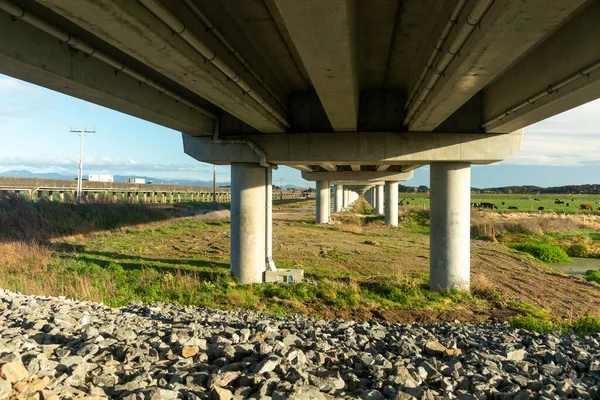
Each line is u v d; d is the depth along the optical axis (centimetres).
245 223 1698
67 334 679
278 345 631
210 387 504
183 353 627
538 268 2172
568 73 874
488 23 627
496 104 1340
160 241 2811
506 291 1619
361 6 852
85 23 639
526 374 597
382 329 916
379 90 1568
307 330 827
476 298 1489
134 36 691
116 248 2439
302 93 1609
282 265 2036
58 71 860
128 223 3475
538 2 546
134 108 1170
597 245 3142
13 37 749
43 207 3119
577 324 1081
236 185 1722
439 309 1346
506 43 683
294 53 1142
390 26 951
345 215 5919
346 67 809
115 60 956
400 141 1554
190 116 1452
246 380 512
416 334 845
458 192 1575
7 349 537
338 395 506
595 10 771
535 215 5931
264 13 885
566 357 667
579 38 828
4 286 1351
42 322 728
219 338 688
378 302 1408
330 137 1592
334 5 569
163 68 855
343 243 2950
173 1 715
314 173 4462
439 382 559
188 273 1766
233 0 824
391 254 2480
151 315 1034
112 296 1360
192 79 923
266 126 1491
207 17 841
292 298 1439
